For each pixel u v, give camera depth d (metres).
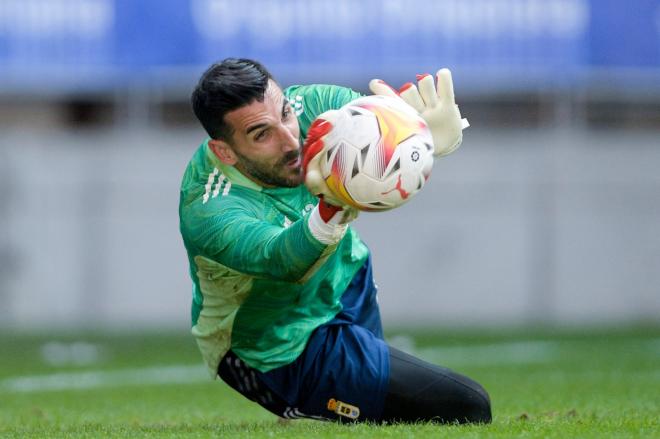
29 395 41.31
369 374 23.11
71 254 75.94
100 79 70.50
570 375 45.56
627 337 64.75
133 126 76.81
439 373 23.23
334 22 69.56
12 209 75.62
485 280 77.44
